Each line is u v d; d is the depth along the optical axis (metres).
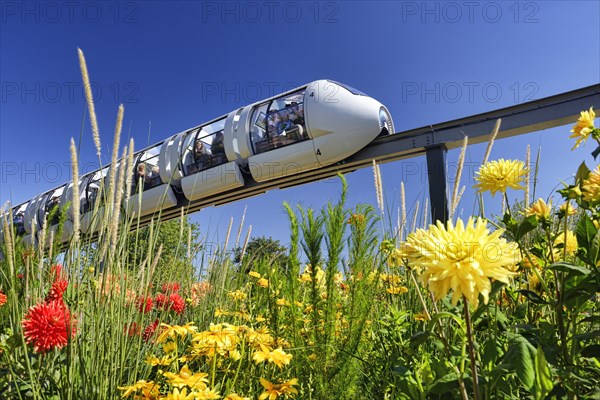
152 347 1.79
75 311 1.47
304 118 9.20
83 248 1.59
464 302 0.86
